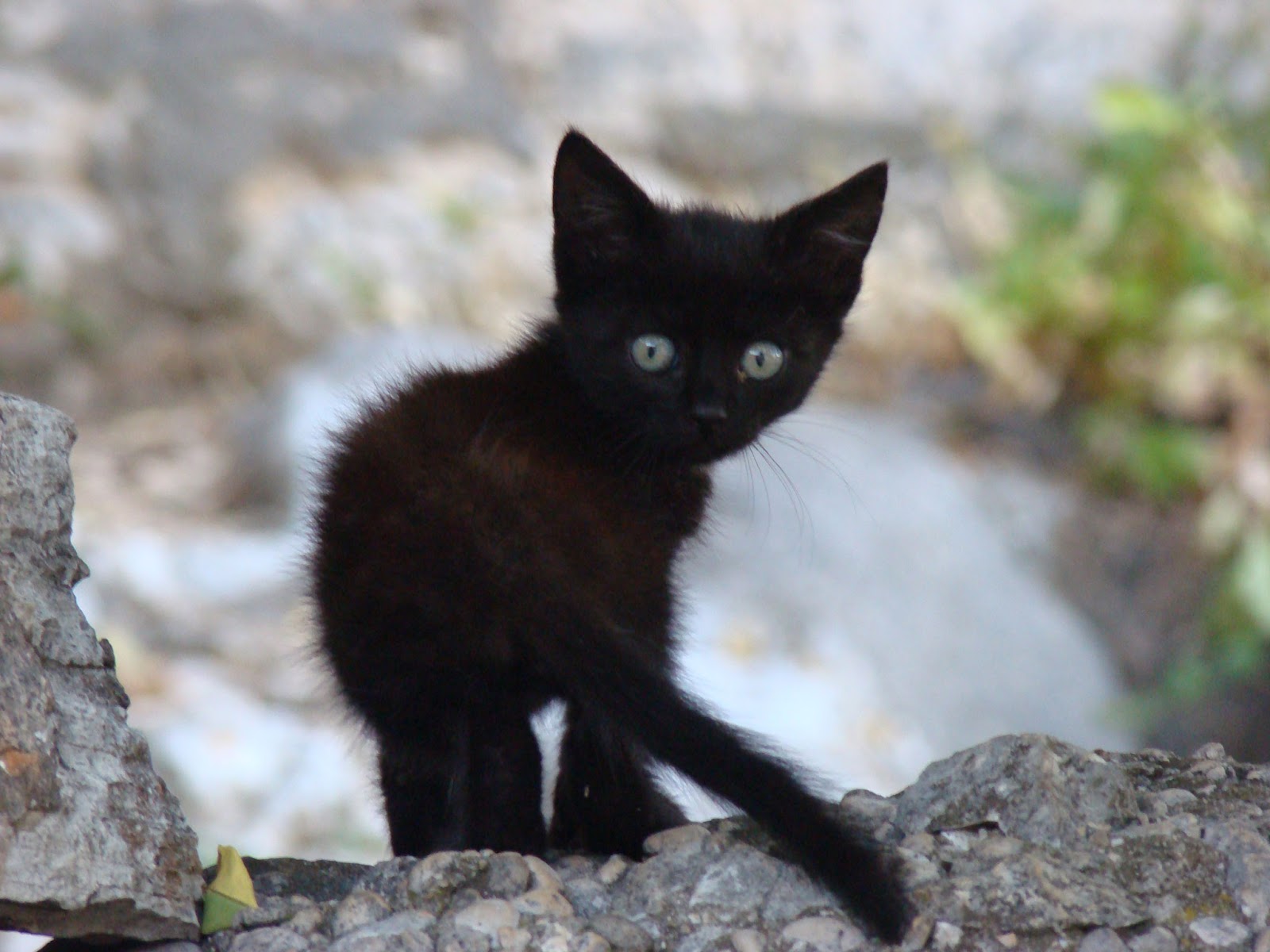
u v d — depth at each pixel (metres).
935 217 16.17
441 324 14.41
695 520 5.73
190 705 10.27
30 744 3.87
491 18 17.02
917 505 13.25
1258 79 16.69
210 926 4.29
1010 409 14.81
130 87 15.53
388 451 5.02
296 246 14.71
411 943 4.12
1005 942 4.07
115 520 12.02
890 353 15.21
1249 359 14.43
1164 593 13.54
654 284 5.48
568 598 4.68
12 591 4.05
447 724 4.97
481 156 15.90
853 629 12.03
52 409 4.34
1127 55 17.20
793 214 5.61
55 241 14.53
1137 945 4.10
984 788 4.59
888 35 17.50
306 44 16.05
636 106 16.72
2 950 7.73
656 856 4.52
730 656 11.51
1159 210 14.50
